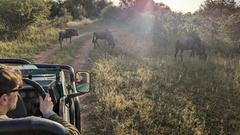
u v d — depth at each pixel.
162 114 12.03
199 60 26.20
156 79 17.80
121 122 10.73
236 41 32.53
